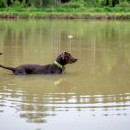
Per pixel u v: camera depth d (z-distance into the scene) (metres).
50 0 89.31
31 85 13.75
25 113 10.34
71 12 77.62
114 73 16.11
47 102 11.38
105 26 50.28
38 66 16.16
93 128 9.22
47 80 14.72
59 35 35.47
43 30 41.75
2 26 48.31
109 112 10.41
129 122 9.63
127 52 23.08
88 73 16.12
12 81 14.48
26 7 87.19
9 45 26.56
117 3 89.81
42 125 9.41
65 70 16.78
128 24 55.28
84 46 26.36
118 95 12.20
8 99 11.69
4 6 85.69
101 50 24.03
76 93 12.48
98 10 82.56
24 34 36.31
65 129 9.15
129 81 14.44
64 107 10.86
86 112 10.41
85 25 51.97
